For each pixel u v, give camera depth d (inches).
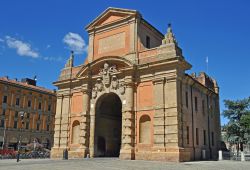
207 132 1557.6
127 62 1305.4
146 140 1210.0
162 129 1155.9
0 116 2748.5
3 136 2746.1
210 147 1556.3
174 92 1165.1
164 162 1063.6
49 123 3218.5
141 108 1251.2
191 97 1387.8
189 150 1249.4
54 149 1531.7
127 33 1387.8
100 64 1418.6
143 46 1342.3
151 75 1252.5
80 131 1422.2
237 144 1753.2
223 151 1608.0
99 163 994.1
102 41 1491.1
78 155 1386.6
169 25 1261.1
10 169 796.0
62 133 1534.2
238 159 1371.8
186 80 1312.7
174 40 1238.9
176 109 1143.6
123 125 1268.5
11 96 2869.1
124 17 1409.9
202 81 1716.3
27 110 2994.6
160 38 1571.1
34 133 3031.5
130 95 1278.3
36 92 3115.2
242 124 1681.8
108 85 1376.7
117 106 1617.9
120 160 1150.3
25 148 2158.0
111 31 1462.8
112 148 1537.9
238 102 1742.1
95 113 1418.6
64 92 1584.6
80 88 1519.4
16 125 2874.0
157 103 1197.1
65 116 1545.3
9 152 1696.6
